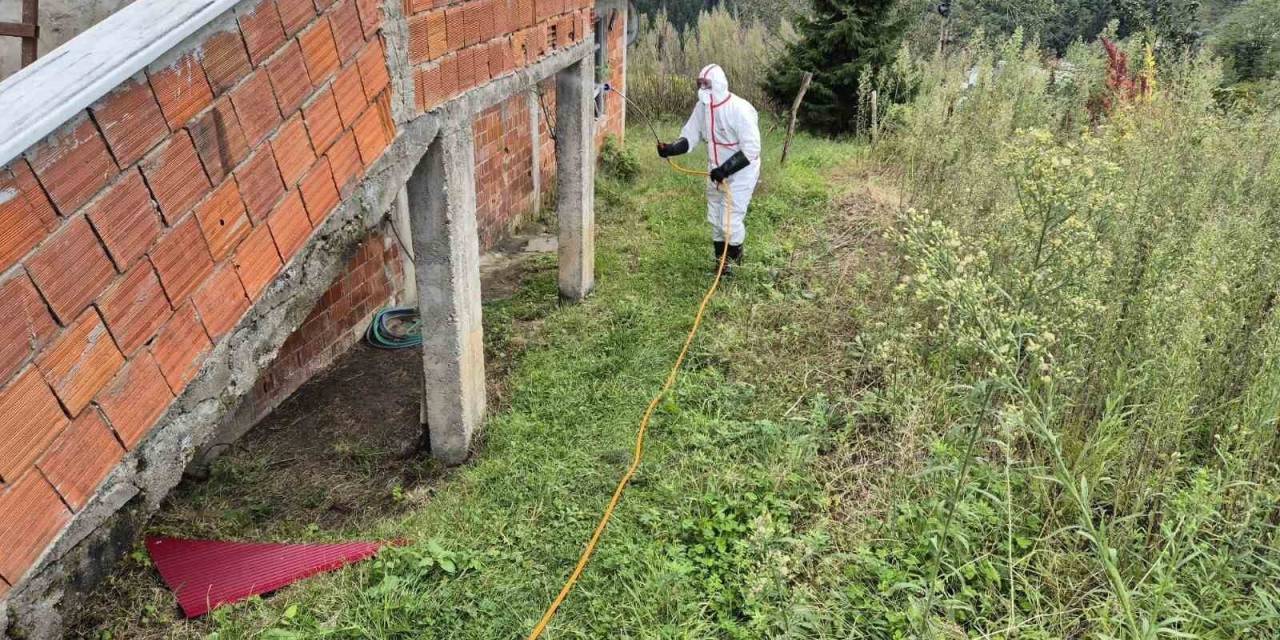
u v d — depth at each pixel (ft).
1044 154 12.80
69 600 7.44
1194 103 21.50
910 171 26.37
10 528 6.68
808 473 13.91
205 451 15.33
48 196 6.63
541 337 20.43
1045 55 42.09
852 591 11.03
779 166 32.48
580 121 20.68
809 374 17.22
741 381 17.28
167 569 12.47
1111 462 12.47
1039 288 13.20
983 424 13.84
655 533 12.78
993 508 12.23
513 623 11.24
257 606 11.65
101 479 7.58
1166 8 55.93
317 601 11.71
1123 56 30.48
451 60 13.48
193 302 8.45
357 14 10.74
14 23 13.78
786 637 10.08
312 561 12.57
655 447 15.19
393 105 11.95
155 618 11.57
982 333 12.59
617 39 36.52
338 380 18.76
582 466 14.73
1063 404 12.99
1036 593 10.69
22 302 6.52
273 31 9.07
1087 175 12.66
